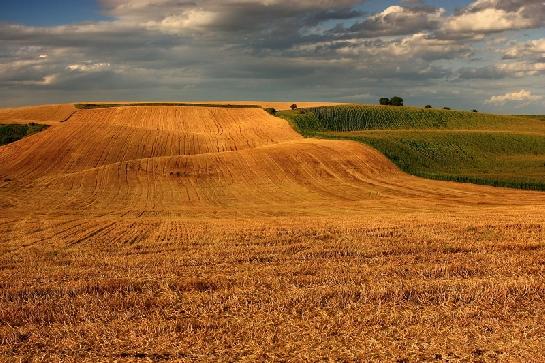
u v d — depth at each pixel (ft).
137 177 183.11
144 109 330.95
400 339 39.63
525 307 46.88
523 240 76.84
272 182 181.68
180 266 62.08
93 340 39.68
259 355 36.86
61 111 331.36
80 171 195.11
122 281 54.65
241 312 45.29
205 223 100.48
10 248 75.25
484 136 305.32
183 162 200.75
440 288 51.08
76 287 52.19
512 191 166.91
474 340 39.55
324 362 35.91
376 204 141.59
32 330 41.73
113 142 235.20
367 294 49.42
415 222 94.53
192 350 37.78
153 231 90.79
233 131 281.95
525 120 408.26
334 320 43.24
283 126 291.58
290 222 99.04
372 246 72.43
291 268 60.08
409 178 194.80
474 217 103.19
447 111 409.08
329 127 357.41
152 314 45.06
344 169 200.44
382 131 322.96
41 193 159.33
